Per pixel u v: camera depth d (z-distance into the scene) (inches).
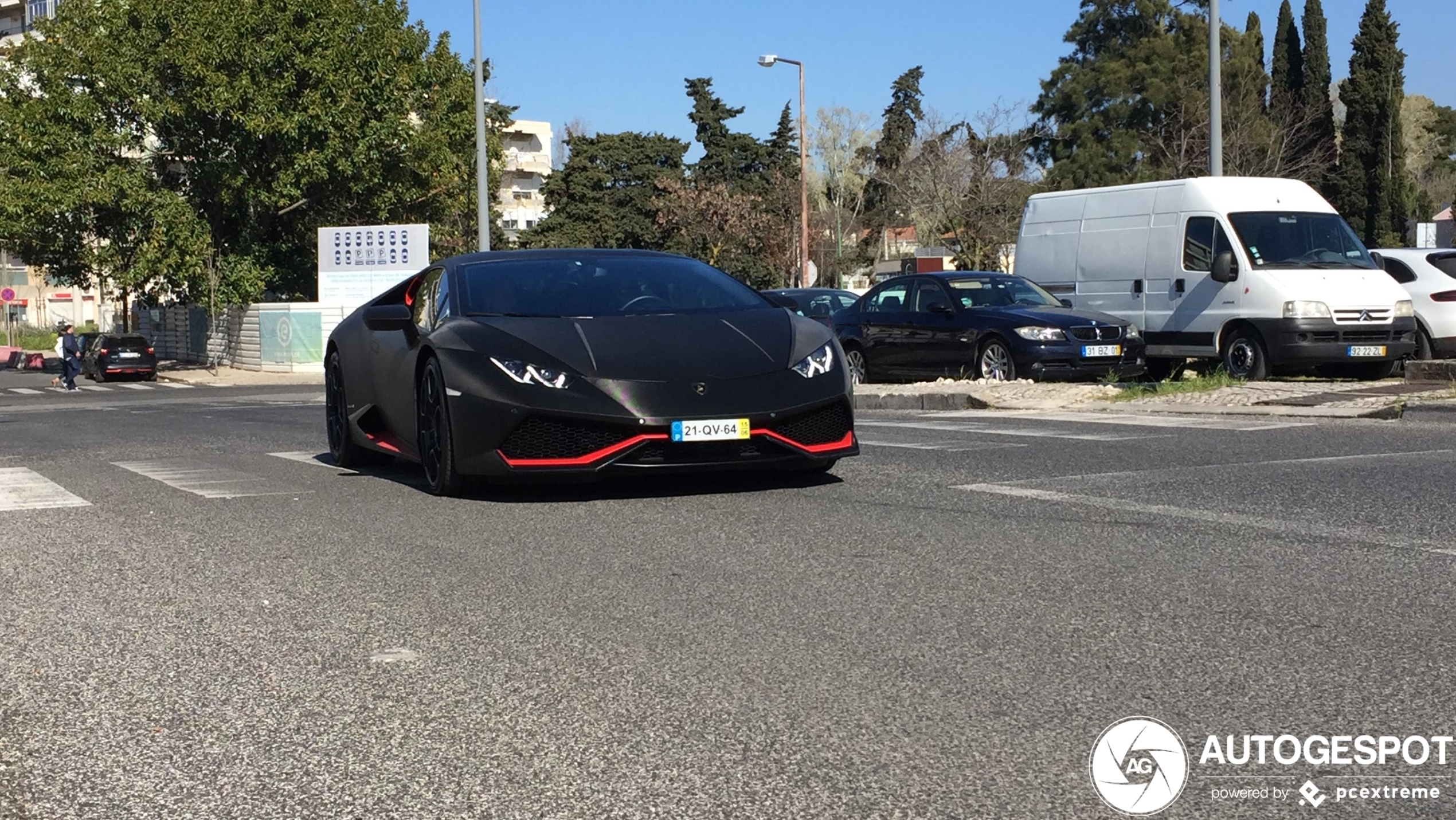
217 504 288.8
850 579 191.9
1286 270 605.6
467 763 122.6
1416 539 211.6
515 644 162.7
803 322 294.0
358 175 1648.6
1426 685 136.9
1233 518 233.6
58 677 155.0
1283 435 376.8
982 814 107.8
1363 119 2664.9
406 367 305.6
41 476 357.4
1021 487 275.6
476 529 244.7
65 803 116.6
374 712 138.2
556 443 263.1
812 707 135.0
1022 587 184.2
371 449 339.3
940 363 662.5
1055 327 614.2
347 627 173.3
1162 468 303.0
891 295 701.9
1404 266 686.5
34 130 1578.5
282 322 1637.6
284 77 1582.2
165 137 1626.5
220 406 884.0
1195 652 150.5
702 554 214.2
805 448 269.4
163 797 117.0
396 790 116.4
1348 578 185.3
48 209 1536.7
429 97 1782.7
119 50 1583.4
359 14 1643.7
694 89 3191.4
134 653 164.4
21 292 3203.7
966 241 2239.2
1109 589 182.1
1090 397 537.0
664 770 119.1
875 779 115.6
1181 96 2373.3
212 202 1667.1
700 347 273.7
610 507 264.1
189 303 1769.2
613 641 162.2
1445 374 530.0
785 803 111.0
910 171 2273.6
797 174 3102.9
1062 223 709.9
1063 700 134.9
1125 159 2529.5
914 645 156.6
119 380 1641.2
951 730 127.2
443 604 185.0
